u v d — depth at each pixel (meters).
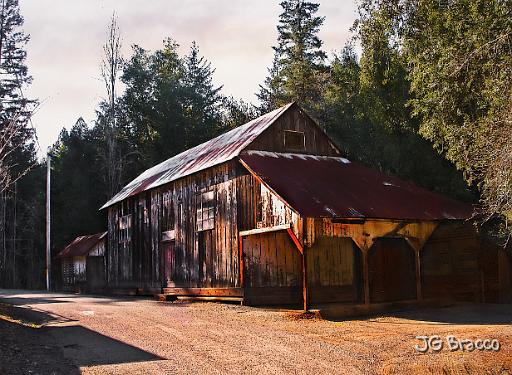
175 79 52.50
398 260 19.78
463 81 16.30
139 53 54.41
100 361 9.15
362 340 10.91
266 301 18.17
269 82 54.69
